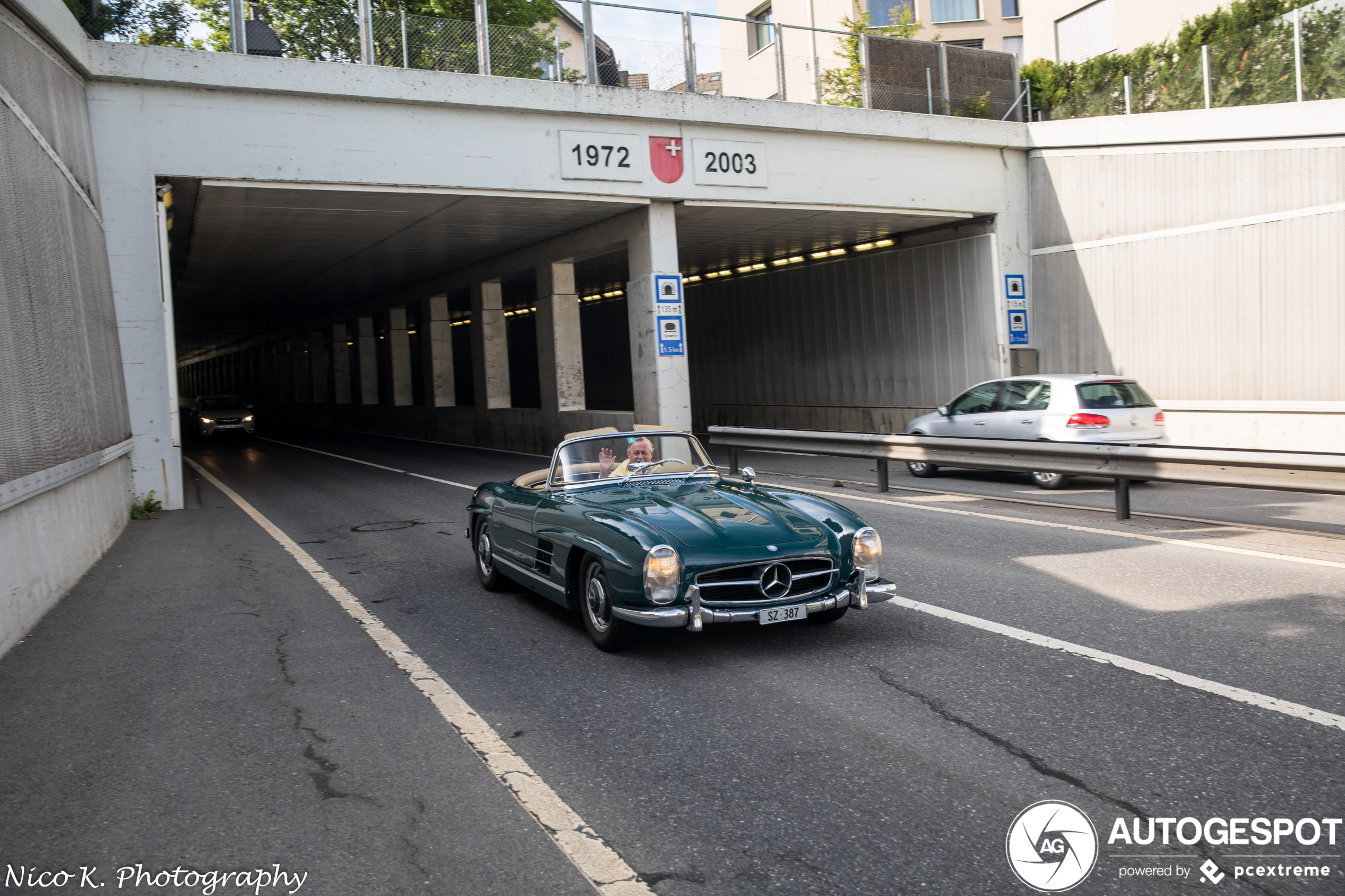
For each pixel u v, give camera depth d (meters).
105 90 11.91
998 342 18.17
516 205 15.37
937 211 17.72
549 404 20.25
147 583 8.10
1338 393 13.62
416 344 44.47
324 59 13.41
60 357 7.96
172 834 3.50
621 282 27.67
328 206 14.70
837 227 18.83
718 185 15.84
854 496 12.45
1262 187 14.45
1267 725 4.16
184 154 12.34
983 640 5.64
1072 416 12.46
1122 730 4.18
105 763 4.20
